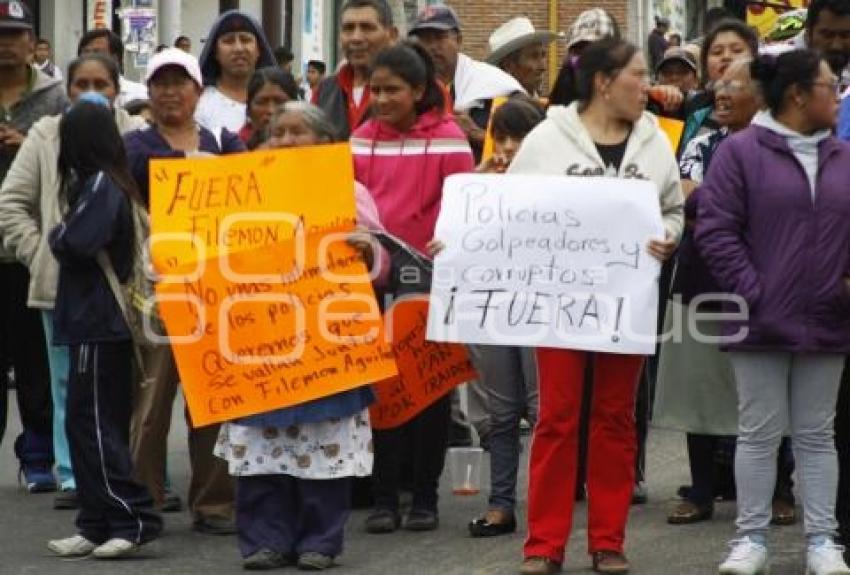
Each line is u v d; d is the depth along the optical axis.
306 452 11.99
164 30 32.69
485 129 16.66
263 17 42.19
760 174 11.18
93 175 12.09
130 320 12.12
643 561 12.13
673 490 14.77
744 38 13.72
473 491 14.65
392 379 12.97
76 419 12.19
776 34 17.88
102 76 14.95
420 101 13.42
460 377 13.00
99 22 30.45
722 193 11.27
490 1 49.00
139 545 12.35
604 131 11.88
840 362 11.27
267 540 12.04
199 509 13.16
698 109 13.70
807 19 13.09
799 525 13.16
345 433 12.05
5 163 14.80
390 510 13.23
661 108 15.38
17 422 17.67
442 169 13.32
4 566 12.14
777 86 11.18
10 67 14.84
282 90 14.12
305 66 40.97
